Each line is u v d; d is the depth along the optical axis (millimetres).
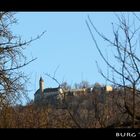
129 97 12312
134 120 12180
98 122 12680
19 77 24828
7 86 24266
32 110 14617
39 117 14328
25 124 14391
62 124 13328
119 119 12672
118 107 12523
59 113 13547
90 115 12727
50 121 13992
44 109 14352
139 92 12266
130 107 12328
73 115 12789
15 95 23875
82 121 12734
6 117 14875
